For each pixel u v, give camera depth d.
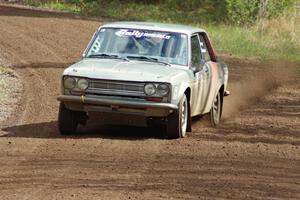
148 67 31.25
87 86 30.22
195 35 34.16
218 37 80.25
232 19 96.44
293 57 70.31
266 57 69.44
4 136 31.12
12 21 87.44
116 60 32.12
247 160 27.28
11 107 39.56
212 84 35.06
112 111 30.27
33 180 23.34
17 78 50.22
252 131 34.09
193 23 101.69
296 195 22.34
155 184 23.03
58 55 62.66
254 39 80.25
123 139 30.66
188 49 32.69
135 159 26.67
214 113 36.03
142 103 29.89
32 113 37.75
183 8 117.88
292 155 28.62
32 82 48.69
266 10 93.38
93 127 33.78
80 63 31.66
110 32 33.28
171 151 28.36
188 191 22.28
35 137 30.86
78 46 69.00
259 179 24.31
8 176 23.88
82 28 84.62
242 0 95.75
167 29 33.28
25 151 27.78
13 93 44.25
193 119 36.59
